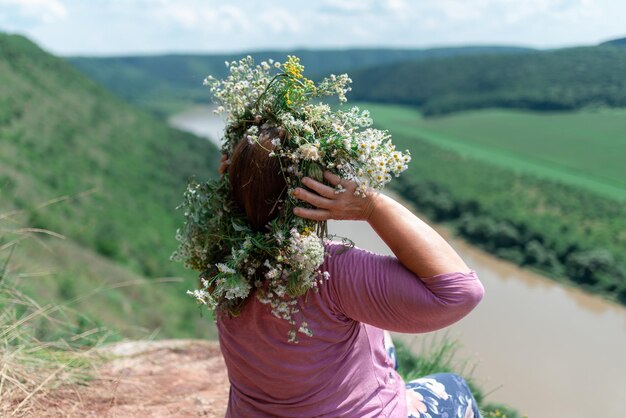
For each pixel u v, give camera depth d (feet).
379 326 5.01
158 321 74.33
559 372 80.02
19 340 9.80
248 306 5.17
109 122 270.87
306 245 4.65
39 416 8.34
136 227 146.00
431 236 4.91
